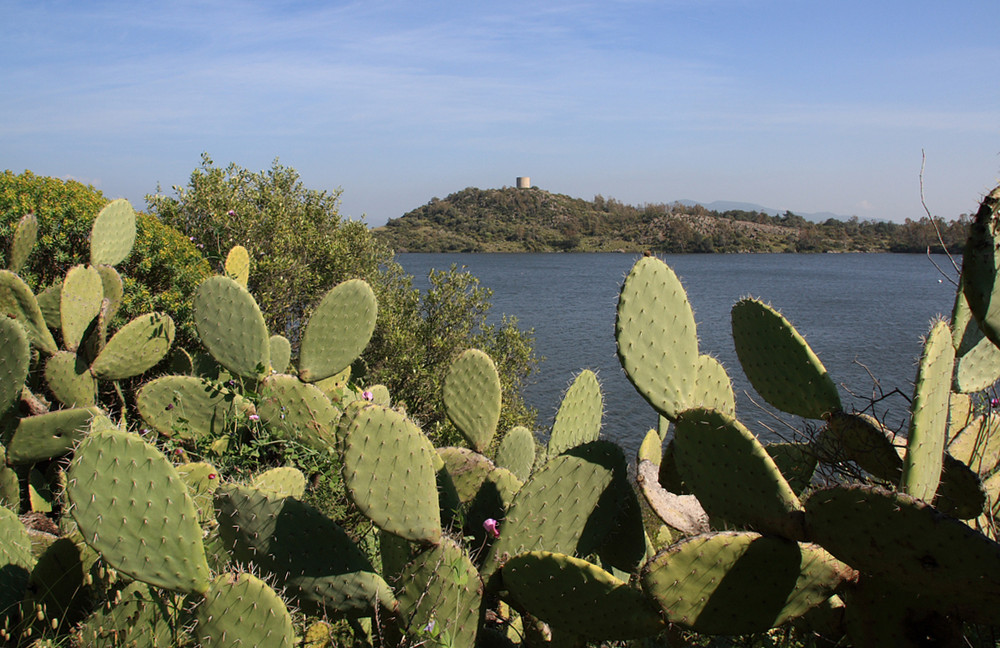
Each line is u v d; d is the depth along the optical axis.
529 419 10.74
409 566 2.51
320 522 2.56
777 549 2.12
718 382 3.00
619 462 2.71
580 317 40.84
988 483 2.94
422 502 2.47
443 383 3.74
